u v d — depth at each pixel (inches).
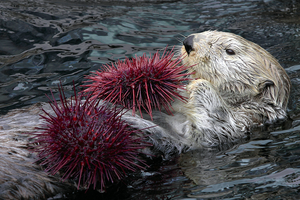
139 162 202.1
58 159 169.0
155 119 232.5
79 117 167.9
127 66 211.5
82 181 182.1
